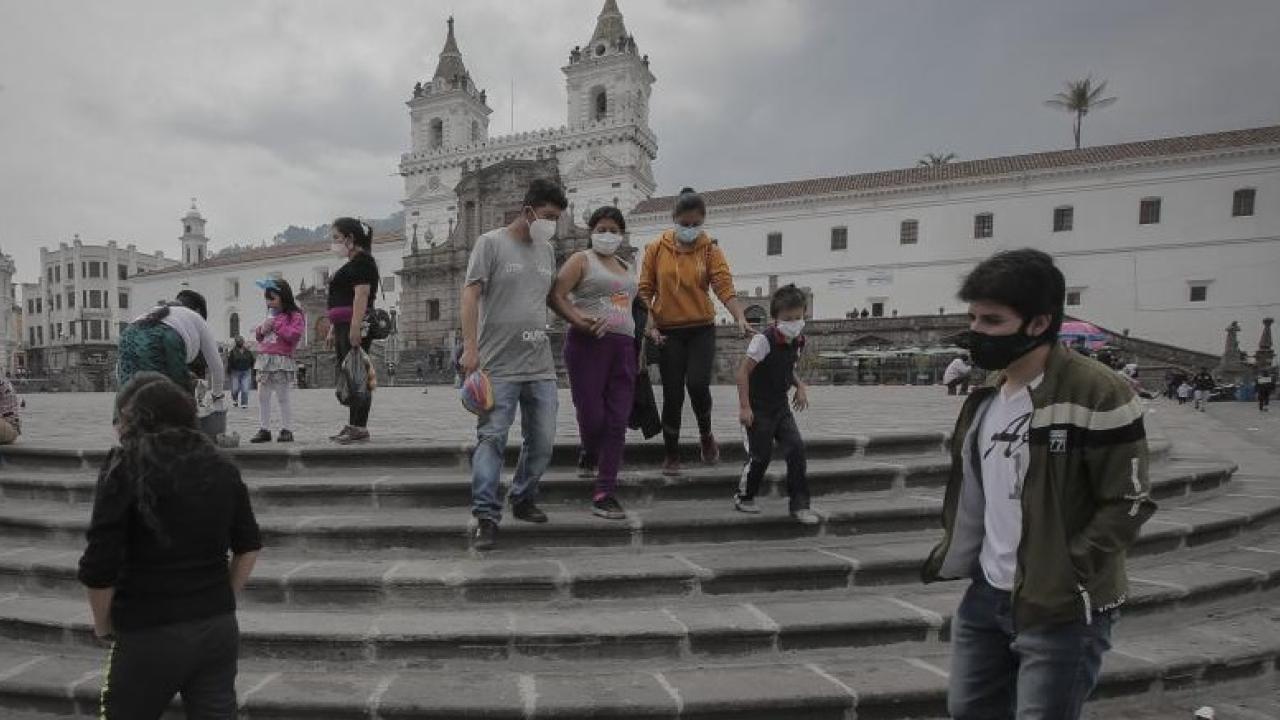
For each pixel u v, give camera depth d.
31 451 5.71
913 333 33.44
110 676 2.18
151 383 2.27
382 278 57.56
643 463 5.28
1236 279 35.16
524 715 2.97
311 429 7.80
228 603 2.30
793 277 43.47
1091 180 37.72
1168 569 4.32
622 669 3.35
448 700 3.04
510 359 4.15
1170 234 36.34
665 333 4.88
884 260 41.56
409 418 9.56
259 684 3.21
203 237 78.44
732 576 3.86
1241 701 3.36
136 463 2.13
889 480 5.11
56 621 3.67
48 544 4.57
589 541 4.24
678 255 4.85
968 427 2.23
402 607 3.75
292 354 6.04
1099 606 1.86
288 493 4.69
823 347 35.09
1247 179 34.91
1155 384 30.20
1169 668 3.31
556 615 3.62
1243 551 4.78
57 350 78.00
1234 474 6.87
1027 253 2.00
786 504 4.75
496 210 46.84
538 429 4.21
